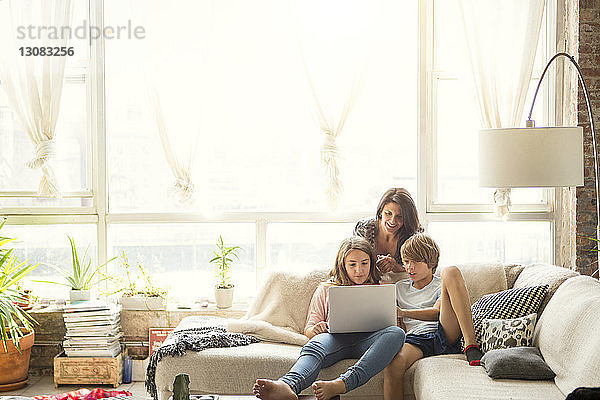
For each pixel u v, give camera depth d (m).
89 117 4.78
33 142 4.68
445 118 4.82
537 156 3.60
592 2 4.53
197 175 4.77
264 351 3.56
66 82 4.79
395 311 3.61
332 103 4.72
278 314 4.12
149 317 4.67
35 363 4.68
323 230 4.86
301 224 4.85
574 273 3.65
